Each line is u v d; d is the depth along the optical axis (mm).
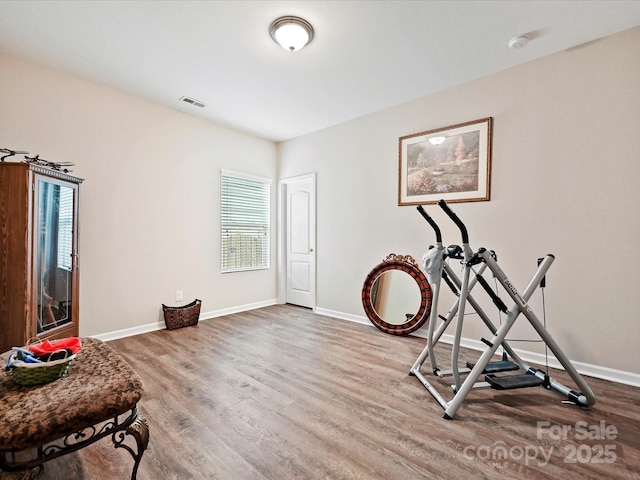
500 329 1904
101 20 2090
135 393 1266
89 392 1204
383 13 2018
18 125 2541
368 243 3711
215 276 4027
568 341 2445
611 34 2252
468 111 2932
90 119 2932
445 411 1788
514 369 2152
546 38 2291
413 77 2850
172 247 3586
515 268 2680
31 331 2156
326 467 1385
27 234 2133
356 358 2654
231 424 1701
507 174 2715
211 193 3971
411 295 3312
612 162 2266
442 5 1947
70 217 2553
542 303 2551
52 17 2055
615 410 1859
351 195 3873
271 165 4750
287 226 4801
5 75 2482
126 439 1599
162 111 3475
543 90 2535
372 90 3105
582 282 2387
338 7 1965
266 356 2689
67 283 2543
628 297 2219
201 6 1961
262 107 3520
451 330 3064
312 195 4312
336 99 3307
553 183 2502
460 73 2783
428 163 3188
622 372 2234
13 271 2117
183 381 2207
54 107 2725
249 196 4457
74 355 1373
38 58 2553
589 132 2350
